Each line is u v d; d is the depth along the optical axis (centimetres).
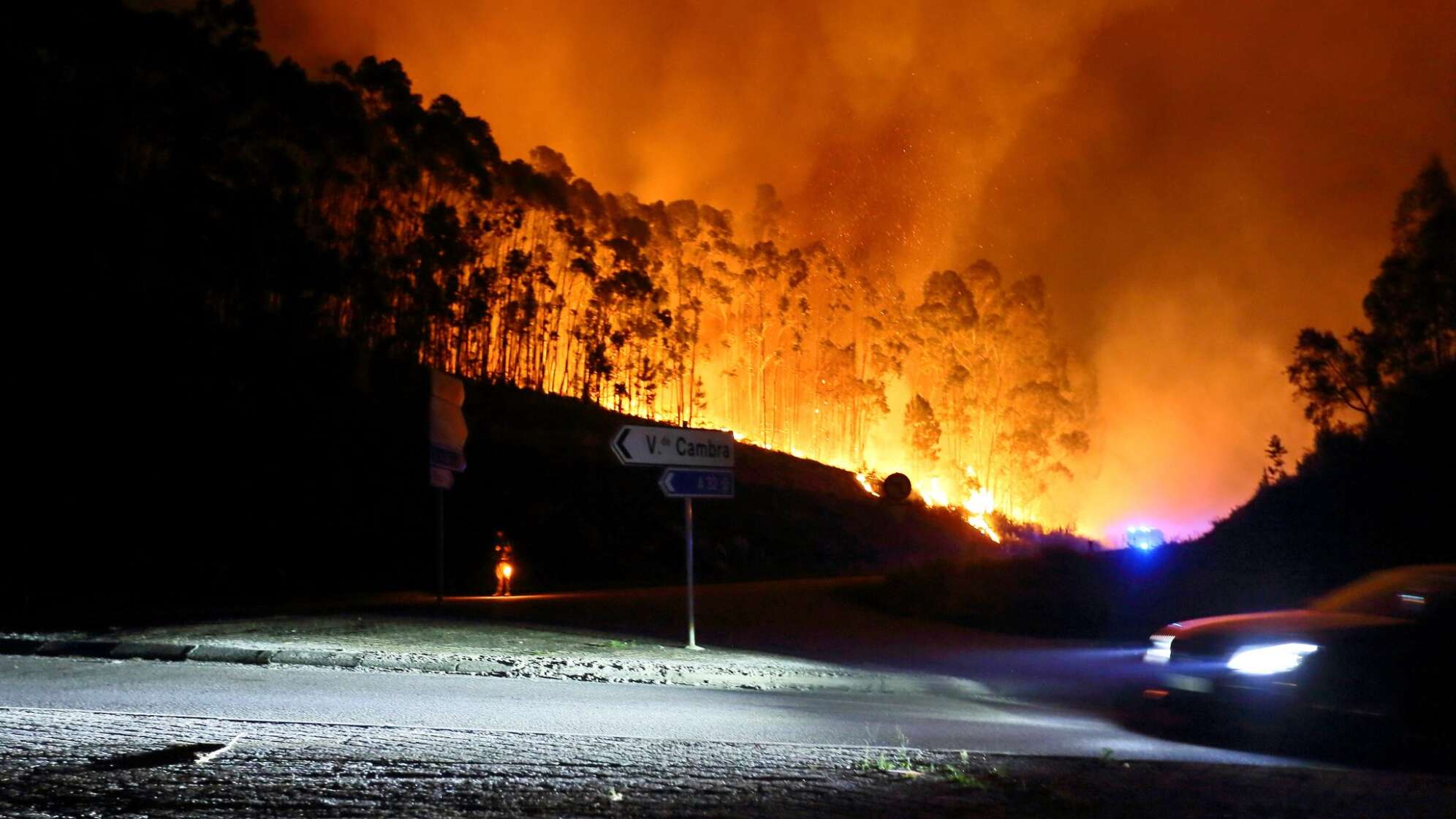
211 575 2864
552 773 693
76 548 2930
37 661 1188
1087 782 740
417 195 6450
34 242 4212
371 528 3769
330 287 5538
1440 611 975
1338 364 4853
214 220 4856
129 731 775
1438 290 4634
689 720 959
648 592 2667
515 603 2123
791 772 727
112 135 4566
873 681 1338
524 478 4819
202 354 4875
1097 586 2236
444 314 6769
